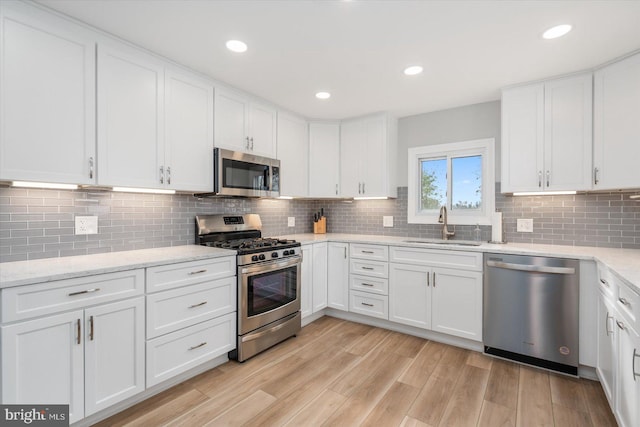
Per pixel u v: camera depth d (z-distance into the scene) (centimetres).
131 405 183
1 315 134
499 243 280
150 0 157
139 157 205
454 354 252
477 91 277
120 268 171
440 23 177
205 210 284
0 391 134
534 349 228
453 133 323
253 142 290
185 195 268
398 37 192
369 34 189
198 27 182
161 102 217
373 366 232
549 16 169
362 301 315
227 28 183
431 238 333
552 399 190
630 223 240
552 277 221
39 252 189
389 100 302
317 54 214
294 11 167
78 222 205
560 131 241
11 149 155
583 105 233
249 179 281
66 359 152
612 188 216
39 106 163
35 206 188
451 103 309
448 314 265
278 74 245
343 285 327
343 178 364
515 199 289
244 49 207
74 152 176
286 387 203
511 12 166
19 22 156
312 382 210
